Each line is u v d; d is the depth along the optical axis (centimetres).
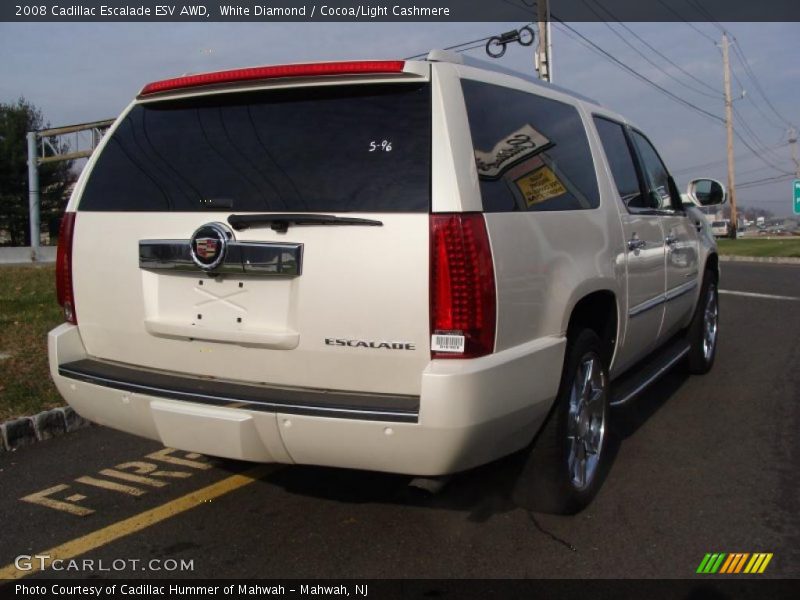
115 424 357
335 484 425
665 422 542
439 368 289
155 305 348
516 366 310
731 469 449
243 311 324
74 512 395
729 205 4581
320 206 309
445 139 302
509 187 332
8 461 473
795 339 846
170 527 376
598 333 423
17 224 4828
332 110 325
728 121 4566
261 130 336
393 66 311
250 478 437
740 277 1642
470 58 343
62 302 383
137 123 373
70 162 4878
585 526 372
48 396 561
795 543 353
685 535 362
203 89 350
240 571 332
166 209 343
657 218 502
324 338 307
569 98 428
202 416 317
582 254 378
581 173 407
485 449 307
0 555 349
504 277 308
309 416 298
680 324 605
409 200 297
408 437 290
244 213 321
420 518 382
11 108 4800
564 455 362
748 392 621
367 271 298
